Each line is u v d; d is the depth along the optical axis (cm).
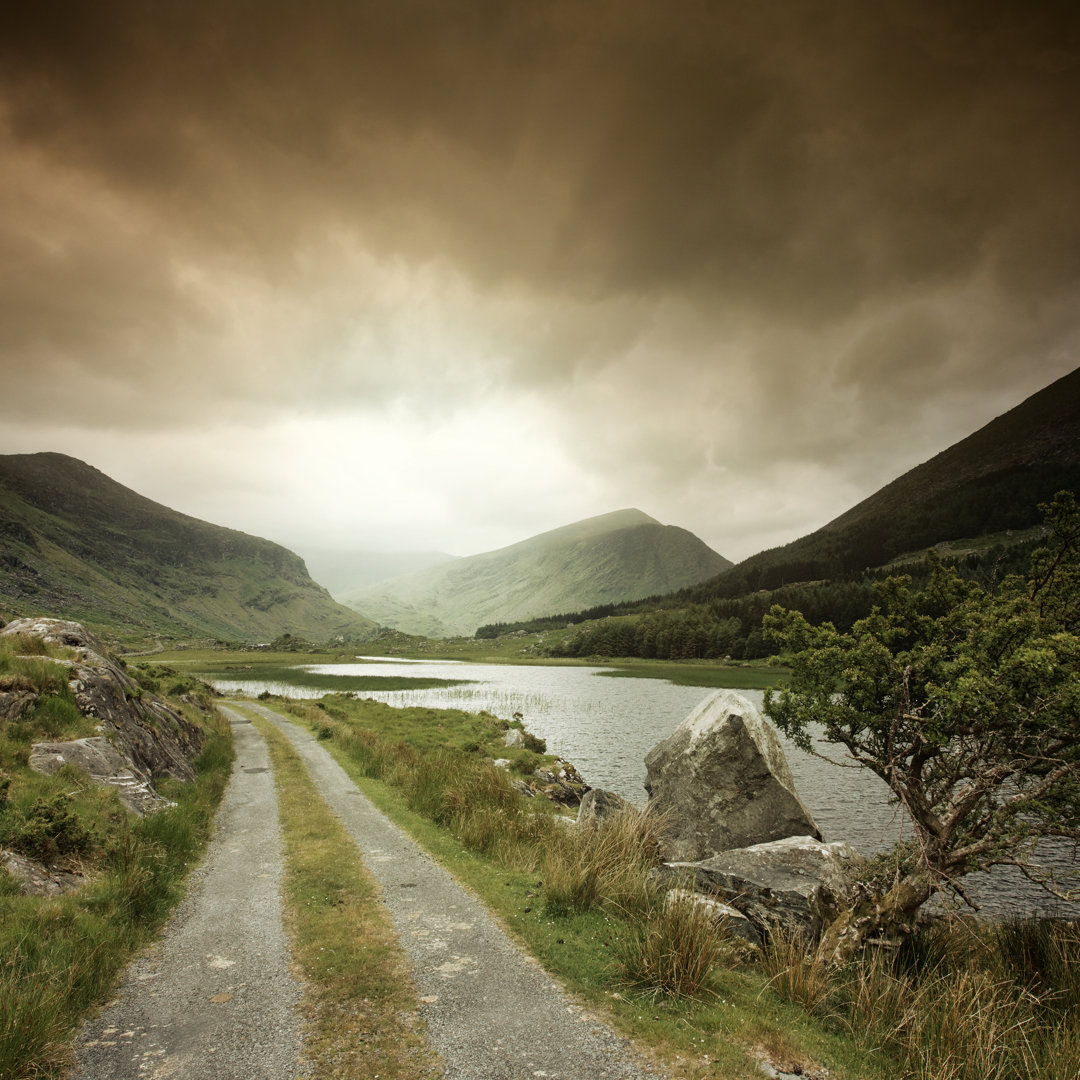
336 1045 628
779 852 1086
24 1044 574
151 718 2088
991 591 1170
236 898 1079
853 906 967
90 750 1420
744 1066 613
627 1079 581
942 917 1130
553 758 3369
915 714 1030
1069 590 1091
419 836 1515
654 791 1579
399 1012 698
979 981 771
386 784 2225
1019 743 946
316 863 1283
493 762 3106
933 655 1042
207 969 806
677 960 776
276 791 2050
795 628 1265
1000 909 1691
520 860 1320
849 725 1181
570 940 908
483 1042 638
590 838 1298
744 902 1003
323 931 931
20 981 665
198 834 1441
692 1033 670
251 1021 675
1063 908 1689
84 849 1045
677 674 13488
